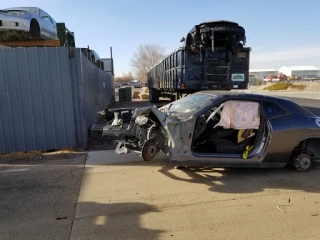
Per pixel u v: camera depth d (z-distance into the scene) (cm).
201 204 354
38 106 605
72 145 631
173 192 391
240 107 444
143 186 412
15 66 584
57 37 1250
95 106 973
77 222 309
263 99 456
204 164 431
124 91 2411
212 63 992
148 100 2525
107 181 432
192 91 1068
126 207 346
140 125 457
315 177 454
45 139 618
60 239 277
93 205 351
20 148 610
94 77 973
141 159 545
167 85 1312
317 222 311
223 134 472
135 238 278
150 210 338
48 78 602
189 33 1001
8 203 358
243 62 1011
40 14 1032
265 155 446
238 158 440
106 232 289
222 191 396
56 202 360
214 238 278
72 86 616
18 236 283
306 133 456
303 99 2067
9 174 468
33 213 331
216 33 941
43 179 443
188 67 981
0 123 593
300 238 278
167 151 452
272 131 440
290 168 496
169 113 477
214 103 439
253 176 456
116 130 473
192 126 421
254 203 358
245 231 291
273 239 276
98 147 651
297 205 353
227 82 1006
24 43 1051
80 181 434
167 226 301
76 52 606
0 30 889
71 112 620
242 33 962
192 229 295
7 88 587
